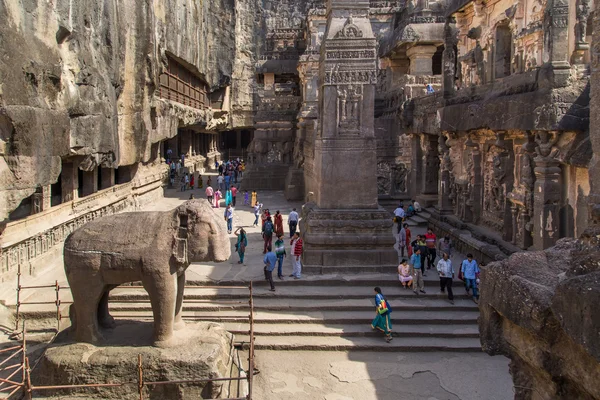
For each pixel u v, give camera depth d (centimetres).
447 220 1945
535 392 416
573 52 1136
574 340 315
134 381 866
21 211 1488
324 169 1518
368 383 1039
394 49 2969
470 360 1140
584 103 1113
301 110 3191
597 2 475
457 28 1973
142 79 2188
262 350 1171
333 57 1498
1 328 1157
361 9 1512
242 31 5016
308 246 1501
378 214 1499
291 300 1341
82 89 1535
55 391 866
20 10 1122
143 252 885
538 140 1210
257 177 3562
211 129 4856
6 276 1299
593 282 307
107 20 1764
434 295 1359
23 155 1110
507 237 1507
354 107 1511
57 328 1138
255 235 2077
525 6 1475
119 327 993
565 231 1203
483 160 1738
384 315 1184
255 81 5097
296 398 981
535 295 367
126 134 2156
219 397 867
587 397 355
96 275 899
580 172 1141
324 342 1184
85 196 1906
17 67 1084
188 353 883
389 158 2620
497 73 1664
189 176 3816
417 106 2291
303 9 5075
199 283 1408
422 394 1004
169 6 2758
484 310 448
